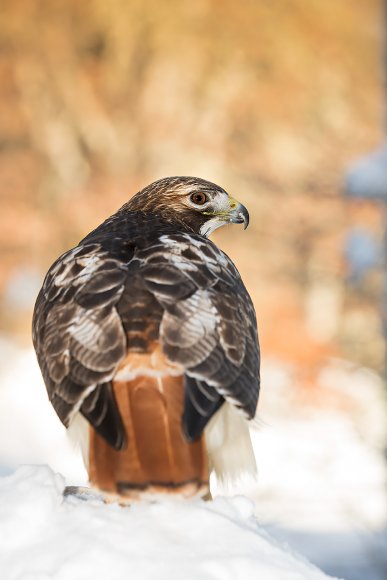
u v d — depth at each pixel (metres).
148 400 4.32
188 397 4.36
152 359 4.40
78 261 4.89
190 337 4.51
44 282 5.14
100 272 4.75
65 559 3.96
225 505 4.42
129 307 4.56
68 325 4.58
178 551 4.02
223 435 4.76
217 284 4.84
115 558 3.95
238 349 4.70
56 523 4.16
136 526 4.13
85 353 4.46
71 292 4.71
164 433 4.25
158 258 4.87
